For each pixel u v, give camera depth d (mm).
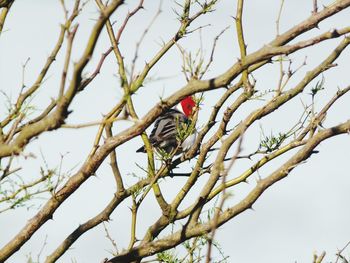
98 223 10156
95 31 6613
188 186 10188
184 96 8188
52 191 8914
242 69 7832
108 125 10320
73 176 8953
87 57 6711
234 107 10219
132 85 7730
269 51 7703
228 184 10266
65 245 9867
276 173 8531
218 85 7926
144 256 9430
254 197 8617
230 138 8914
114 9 6539
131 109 11055
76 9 8633
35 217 9102
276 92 9898
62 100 6938
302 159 8523
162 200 10117
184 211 10102
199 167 10211
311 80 10070
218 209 6055
